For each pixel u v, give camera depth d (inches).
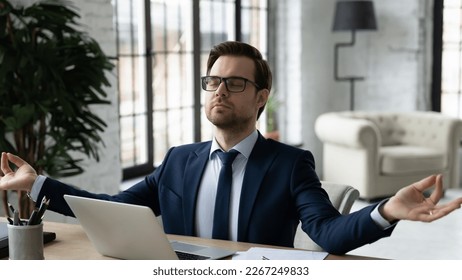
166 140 227.3
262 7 279.1
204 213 83.5
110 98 180.1
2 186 83.5
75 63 136.3
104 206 68.0
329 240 72.5
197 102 239.3
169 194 86.9
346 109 308.5
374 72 302.8
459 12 296.8
